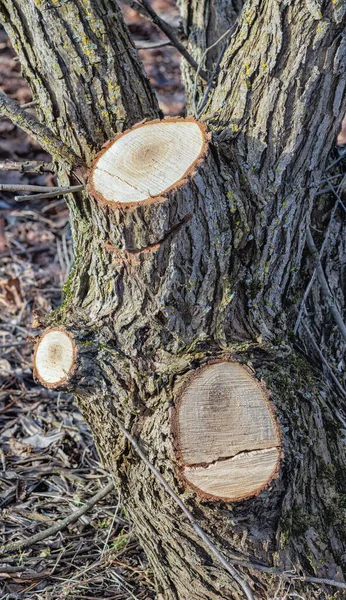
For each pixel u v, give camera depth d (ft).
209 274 6.72
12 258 14.48
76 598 7.82
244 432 6.25
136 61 7.45
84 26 6.93
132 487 6.97
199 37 10.09
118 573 8.16
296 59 6.62
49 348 6.71
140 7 9.19
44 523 8.98
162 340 6.76
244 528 6.44
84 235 7.41
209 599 6.84
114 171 6.49
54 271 14.15
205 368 6.36
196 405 6.27
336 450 7.06
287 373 6.84
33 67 7.14
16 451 10.26
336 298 8.47
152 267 6.54
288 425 6.56
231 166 6.87
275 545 6.55
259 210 6.93
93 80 7.06
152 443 6.44
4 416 10.91
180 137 6.60
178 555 6.76
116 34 7.20
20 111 6.83
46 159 17.62
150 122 6.81
